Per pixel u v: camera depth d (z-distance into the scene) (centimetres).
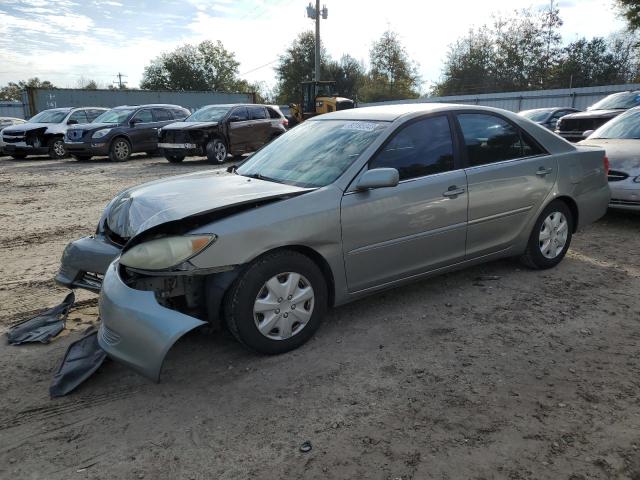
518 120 476
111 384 320
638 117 768
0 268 556
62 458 255
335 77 6034
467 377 317
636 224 698
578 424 269
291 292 341
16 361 349
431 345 360
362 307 426
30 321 404
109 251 370
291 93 6206
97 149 1661
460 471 237
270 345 338
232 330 329
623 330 378
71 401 303
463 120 435
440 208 403
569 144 512
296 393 304
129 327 292
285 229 329
